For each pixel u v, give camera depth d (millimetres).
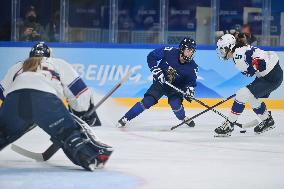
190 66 12570
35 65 7367
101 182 6898
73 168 7777
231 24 19984
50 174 7355
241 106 11133
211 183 6930
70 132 7312
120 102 16625
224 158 8836
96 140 7535
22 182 6852
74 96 7453
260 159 8773
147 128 12617
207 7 19688
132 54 16750
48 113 7145
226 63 16891
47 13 18656
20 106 7172
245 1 19891
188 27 19688
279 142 10727
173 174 7465
